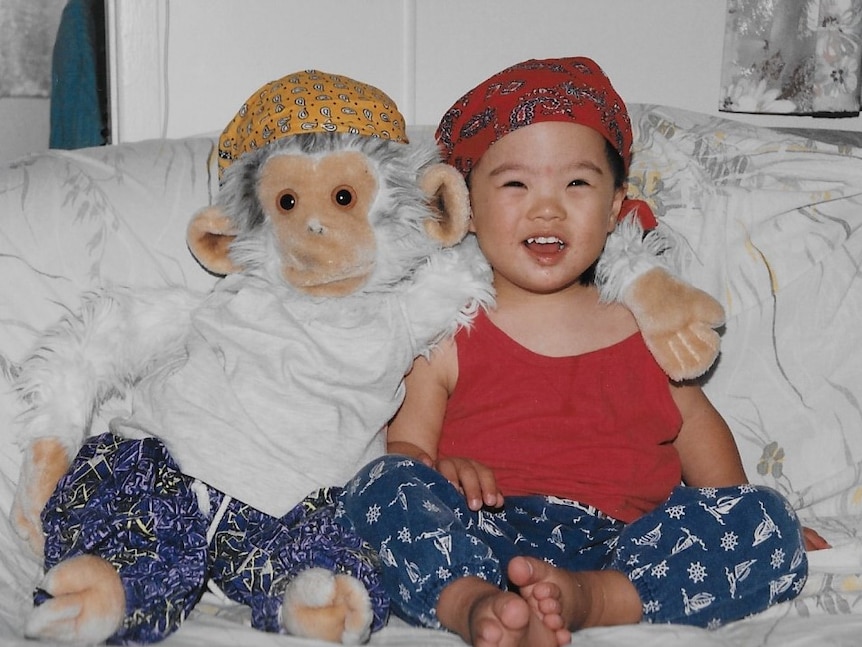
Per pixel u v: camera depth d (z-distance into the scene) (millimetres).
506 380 1236
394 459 1093
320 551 1024
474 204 1226
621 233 1270
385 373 1163
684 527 1026
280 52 1645
